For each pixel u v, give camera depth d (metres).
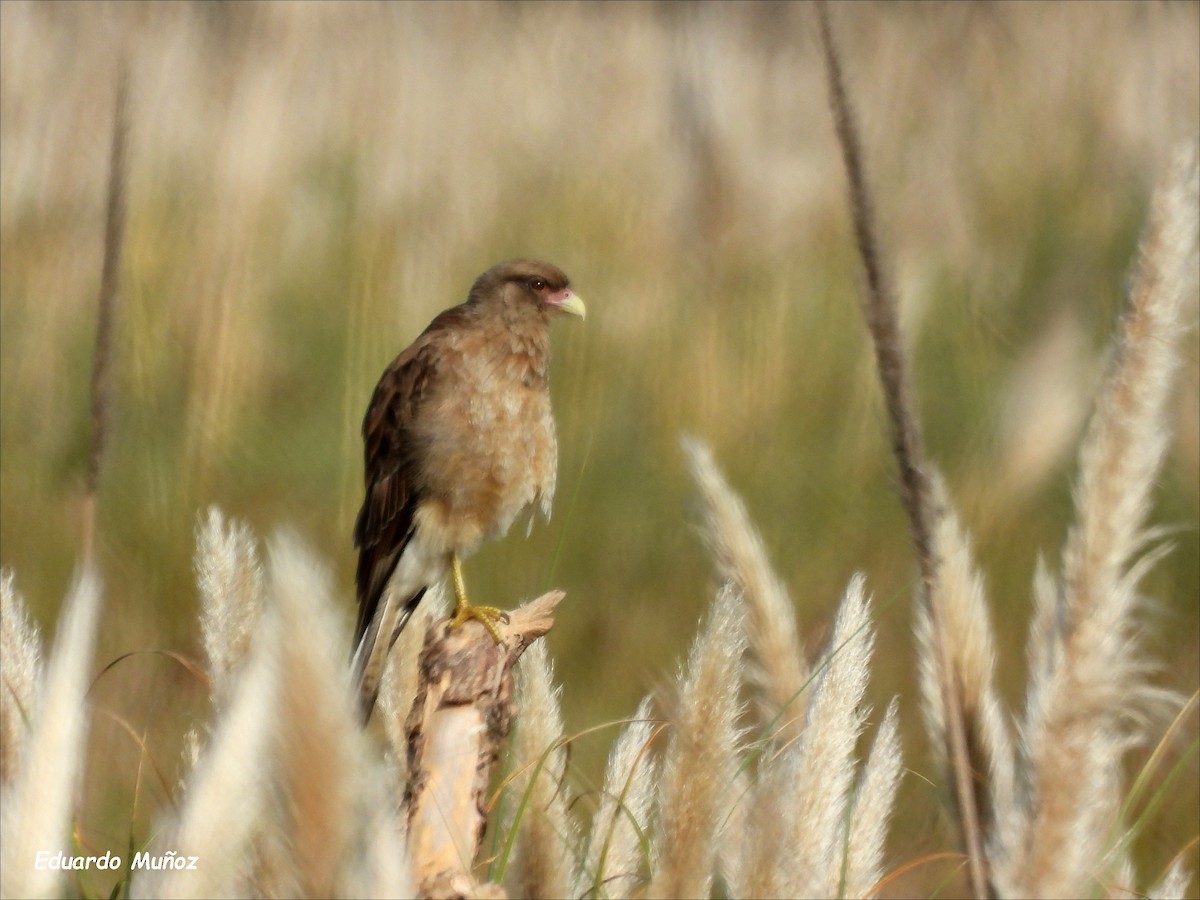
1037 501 11.55
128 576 11.02
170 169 16.89
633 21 22.80
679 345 13.73
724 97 20.52
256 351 13.52
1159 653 10.23
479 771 5.03
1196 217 5.04
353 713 3.31
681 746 4.62
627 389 13.34
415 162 17.92
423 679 5.18
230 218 15.02
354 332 13.79
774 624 5.57
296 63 20.83
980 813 5.17
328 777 3.22
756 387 13.18
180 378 13.14
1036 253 13.75
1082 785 4.96
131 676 10.01
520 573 11.51
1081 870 4.97
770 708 5.53
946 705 5.02
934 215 15.53
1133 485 5.01
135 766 8.79
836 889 4.72
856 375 13.23
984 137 16.78
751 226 16.92
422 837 4.85
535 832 4.87
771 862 4.48
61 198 16.48
